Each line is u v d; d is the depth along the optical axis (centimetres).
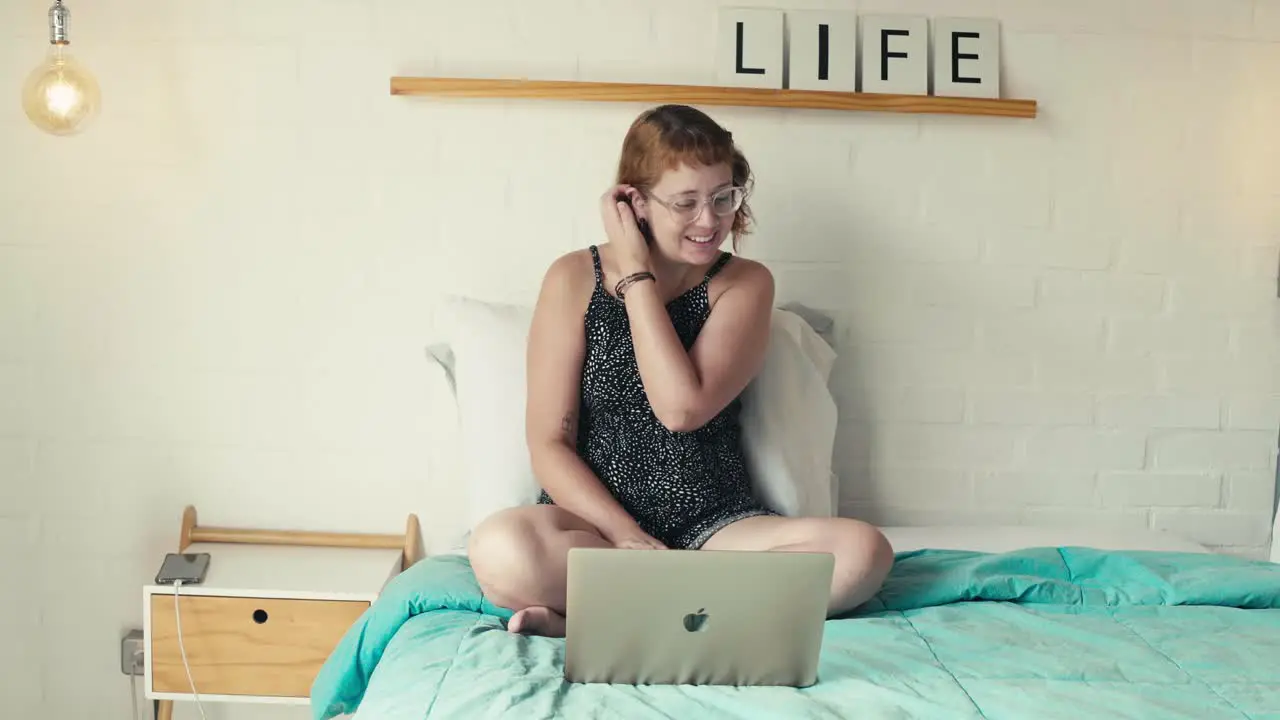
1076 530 270
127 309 268
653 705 155
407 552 272
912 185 277
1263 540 290
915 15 273
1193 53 279
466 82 264
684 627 162
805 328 263
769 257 276
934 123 276
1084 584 210
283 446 273
